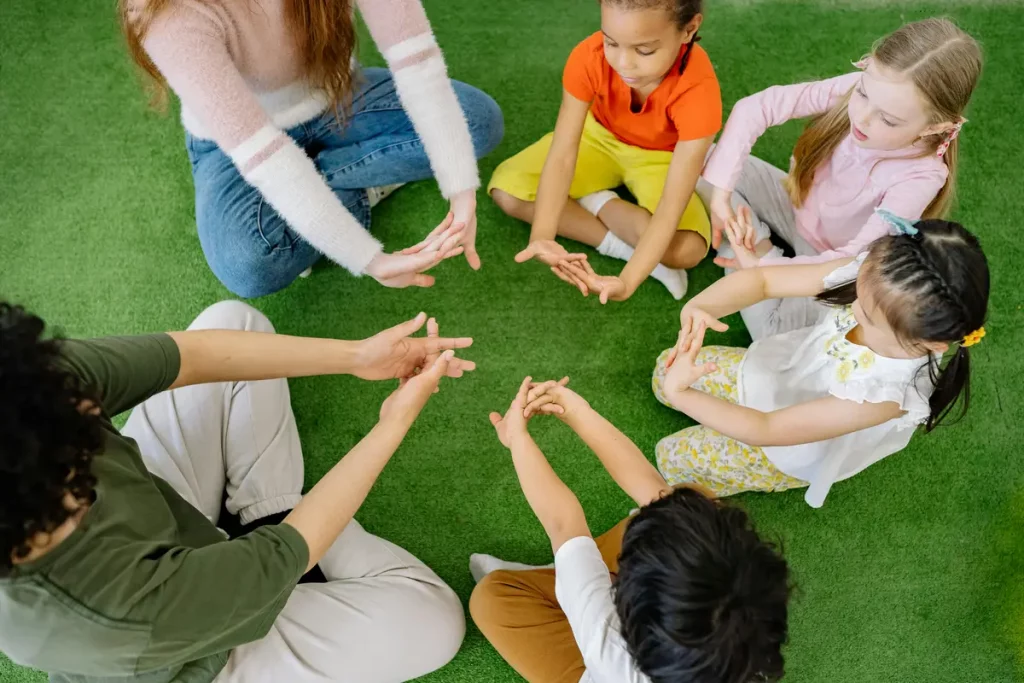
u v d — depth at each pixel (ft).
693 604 2.63
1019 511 4.76
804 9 5.81
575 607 3.25
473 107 4.67
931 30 3.75
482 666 4.39
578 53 4.32
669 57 3.82
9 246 5.02
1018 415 4.91
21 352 2.12
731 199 5.05
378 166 4.54
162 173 5.23
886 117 3.92
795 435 3.75
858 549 4.68
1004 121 5.52
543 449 4.79
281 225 4.31
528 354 4.96
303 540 3.00
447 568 4.58
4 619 2.45
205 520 3.29
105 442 2.56
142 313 4.94
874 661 4.51
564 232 5.13
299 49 3.83
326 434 4.76
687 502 2.86
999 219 5.32
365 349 3.68
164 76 3.49
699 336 3.86
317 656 3.63
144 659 2.63
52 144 5.25
